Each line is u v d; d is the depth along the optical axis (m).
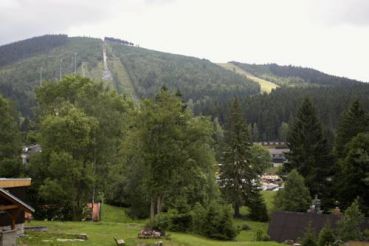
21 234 33.50
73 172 52.12
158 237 36.06
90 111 59.19
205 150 51.56
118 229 41.25
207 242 37.34
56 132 53.53
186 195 53.34
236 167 80.81
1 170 54.44
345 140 79.88
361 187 66.69
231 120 84.62
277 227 53.00
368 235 42.28
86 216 58.78
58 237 34.16
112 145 59.16
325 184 77.56
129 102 82.75
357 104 81.25
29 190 55.41
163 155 48.47
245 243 38.38
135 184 61.38
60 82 64.25
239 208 86.19
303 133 80.75
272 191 111.50
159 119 48.25
